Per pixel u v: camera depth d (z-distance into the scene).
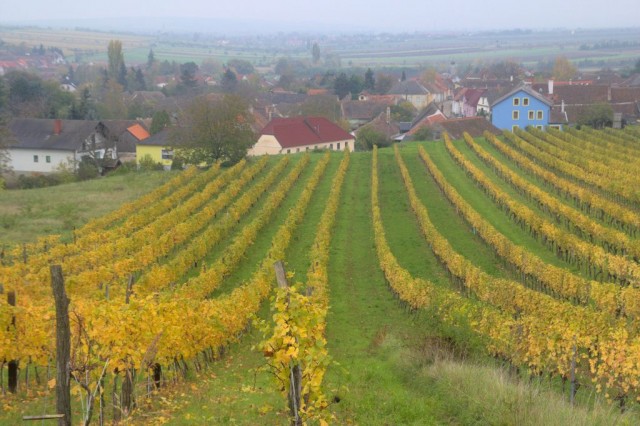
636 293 28.50
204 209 50.91
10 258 38.50
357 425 16.91
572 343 20.69
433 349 23.41
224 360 25.08
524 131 92.06
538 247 43.72
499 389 18.02
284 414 17.45
